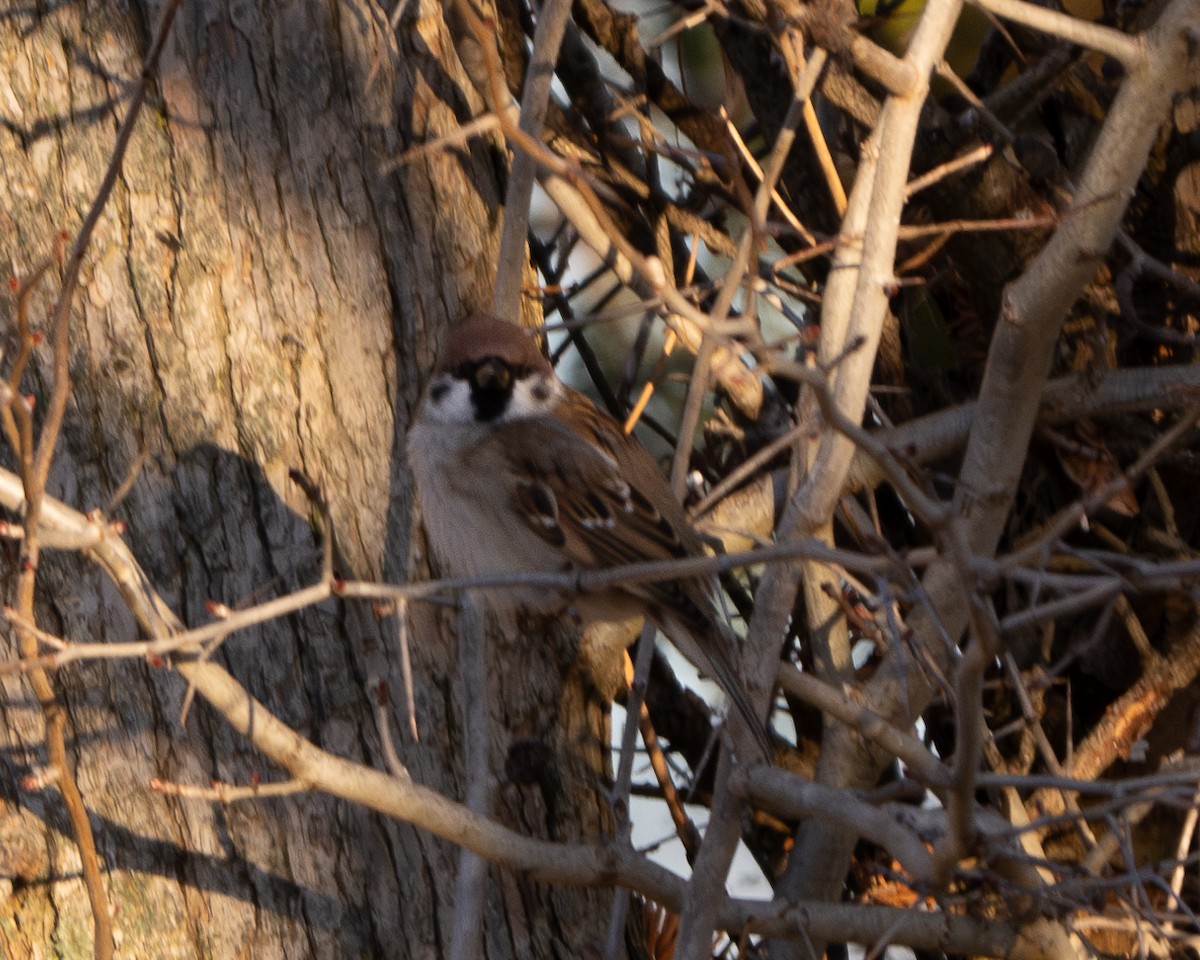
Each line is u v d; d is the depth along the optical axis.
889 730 6.87
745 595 10.19
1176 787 6.89
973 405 9.22
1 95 7.80
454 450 8.17
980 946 7.25
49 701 5.81
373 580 7.76
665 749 10.27
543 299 10.50
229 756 7.17
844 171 9.93
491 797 7.19
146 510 7.41
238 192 8.00
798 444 8.14
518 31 10.41
